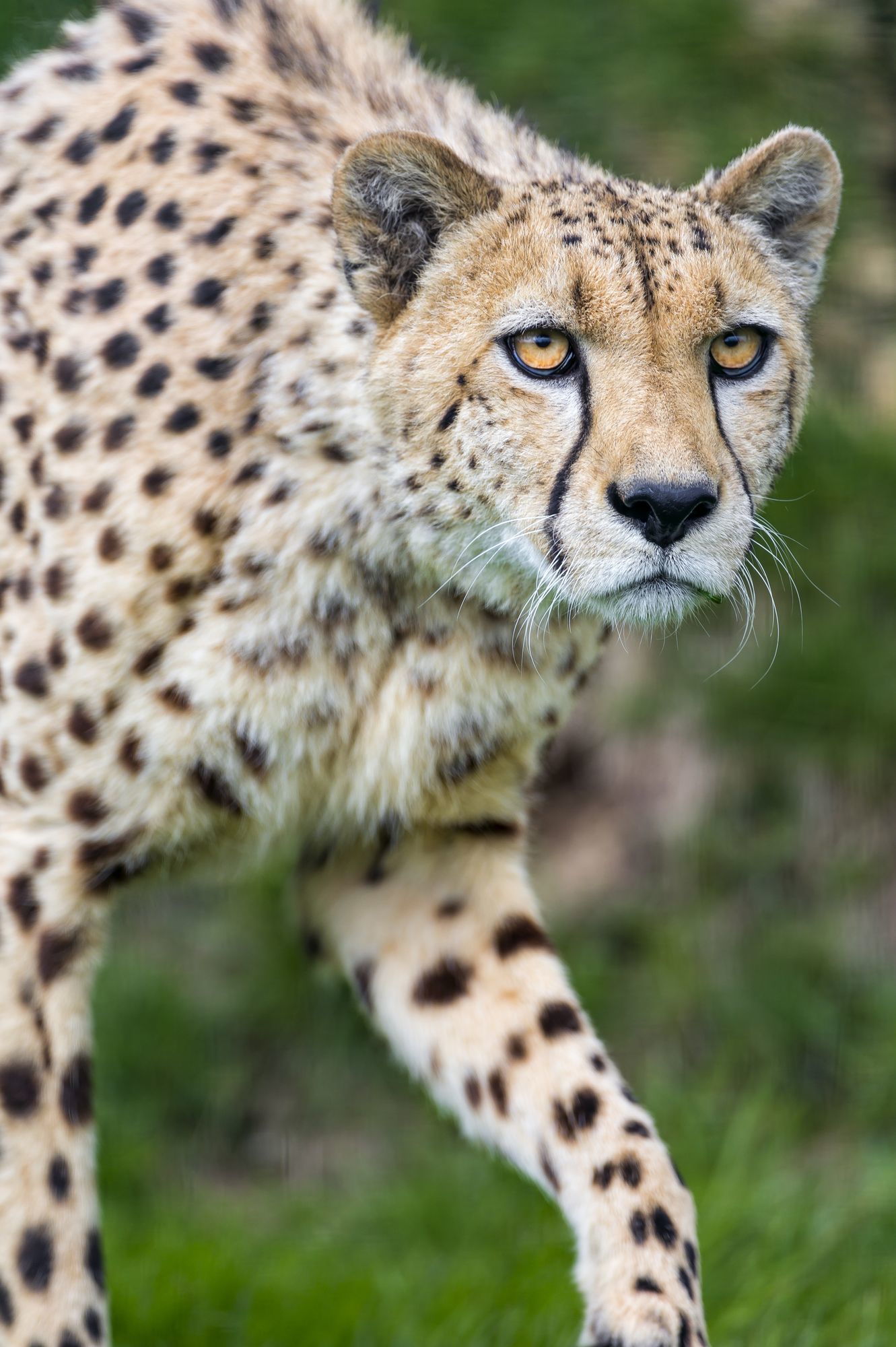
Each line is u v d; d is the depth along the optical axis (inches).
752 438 267.9
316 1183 470.6
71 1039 278.5
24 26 402.6
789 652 501.4
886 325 520.1
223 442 269.9
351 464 270.1
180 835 284.0
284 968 503.8
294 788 288.7
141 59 293.0
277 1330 349.7
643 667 514.6
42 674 273.9
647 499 249.9
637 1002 482.6
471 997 295.4
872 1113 453.7
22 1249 270.1
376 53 310.0
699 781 508.4
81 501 271.6
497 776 298.0
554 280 254.5
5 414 282.7
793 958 480.1
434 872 304.7
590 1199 271.6
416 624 280.4
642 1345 256.1
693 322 254.5
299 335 270.5
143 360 272.5
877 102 529.7
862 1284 357.4
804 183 283.3
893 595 503.8
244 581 270.7
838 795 500.1
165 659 271.6
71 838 277.1
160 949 519.8
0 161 297.1
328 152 283.3
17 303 284.8
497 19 523.8
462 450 261.3
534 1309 345.1
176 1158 477.1
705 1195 392.8
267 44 295.6
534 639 283.0
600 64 518.3
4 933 275.1
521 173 287.6
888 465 503.2
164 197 279.3
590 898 505.4
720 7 526.9
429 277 262.8
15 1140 271.3
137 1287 362.9
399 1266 392.8
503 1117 286.8
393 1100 494.0
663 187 287.6
